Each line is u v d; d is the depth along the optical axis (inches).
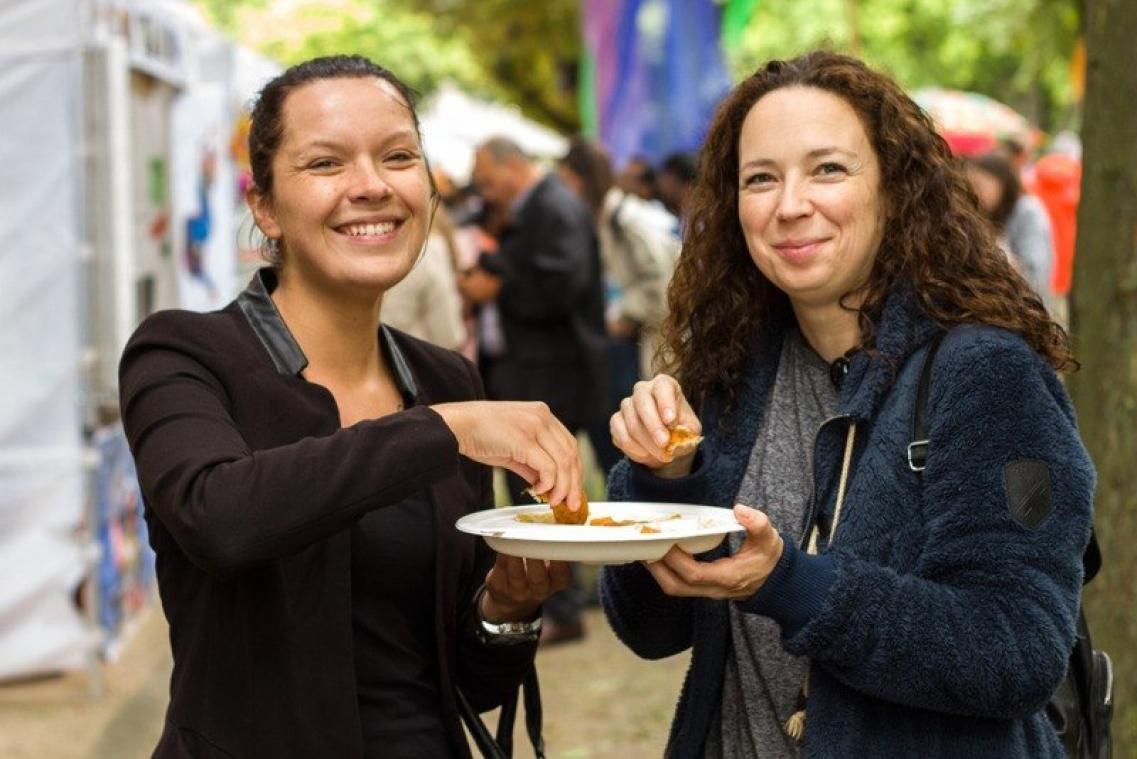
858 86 104.8
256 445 103.6
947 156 106.3
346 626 102.1
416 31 1125.7
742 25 741.9
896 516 97.9
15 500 262.1
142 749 243.0
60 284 260.2
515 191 331.6
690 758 107.3
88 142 259.9
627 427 105.0
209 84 395.2
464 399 118.9
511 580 109.0
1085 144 159.9
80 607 268.4
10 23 256.2
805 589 94.6
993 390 96.5
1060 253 461.4
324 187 105.7
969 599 94.6
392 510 106.8
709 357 112.0
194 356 103.6
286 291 111.0
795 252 104.1
